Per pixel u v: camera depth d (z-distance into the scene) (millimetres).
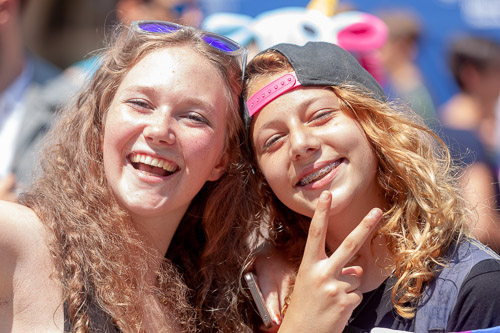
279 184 2164
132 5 3629
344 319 1926
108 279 2008
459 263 2008
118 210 2102
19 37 3256
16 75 3215
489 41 4031
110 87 2158
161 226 2184
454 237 2098
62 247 1981
